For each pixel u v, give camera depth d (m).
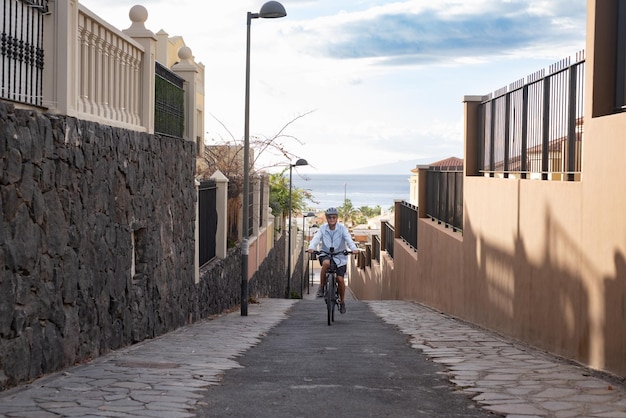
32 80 7.73
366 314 16.91
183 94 14.22
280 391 6.80
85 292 8.51
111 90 9.99
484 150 14.80
